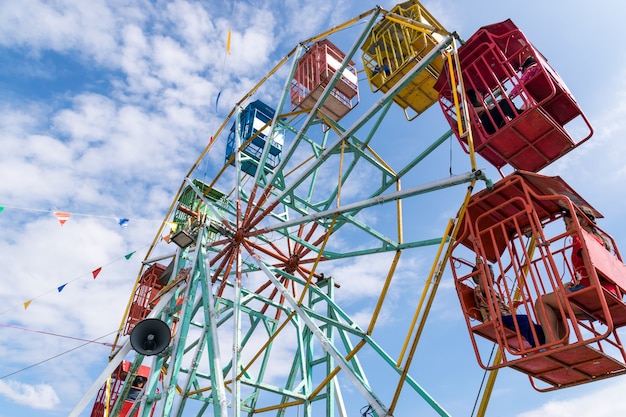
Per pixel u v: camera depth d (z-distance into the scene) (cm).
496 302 1130
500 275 1126
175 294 2366
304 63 2853
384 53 2356
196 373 2161
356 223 2086
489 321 1124
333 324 2052
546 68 1402
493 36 1468
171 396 1927
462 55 1562
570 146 1417
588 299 1020
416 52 2206
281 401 2488
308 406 2222
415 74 1780
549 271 1041
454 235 1298
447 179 1439
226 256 2442
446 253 1368
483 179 1284
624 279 1071
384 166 2316
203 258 2228
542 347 1014
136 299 2806
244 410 2425
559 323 1057
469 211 1313
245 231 2366
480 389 1308
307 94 2644
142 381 2781
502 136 1399
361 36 2089
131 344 1742
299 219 2134
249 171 3017
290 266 2652
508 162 1486
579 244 1048
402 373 1459
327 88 2192
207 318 2008
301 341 2498
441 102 1605
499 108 1391
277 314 2744
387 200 1747
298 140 2294
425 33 1959
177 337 2062
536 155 1447
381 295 1980
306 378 2388
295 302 1986
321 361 2467
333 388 2356
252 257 2341
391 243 2106
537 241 1075
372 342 1908
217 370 1816
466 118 1423
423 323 1434
